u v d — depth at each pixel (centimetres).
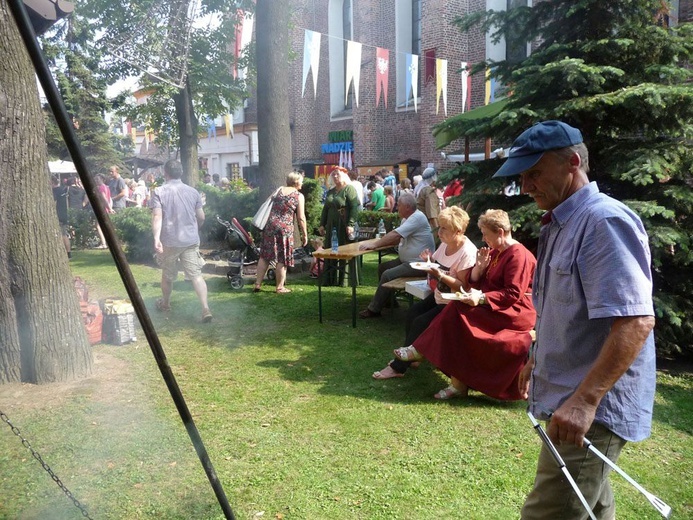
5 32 387
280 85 922
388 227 1127
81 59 1348
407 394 419
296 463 320
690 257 465
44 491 287
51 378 420
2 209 394
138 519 266
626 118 511
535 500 199
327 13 2442
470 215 570
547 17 561
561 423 171
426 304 495
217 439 346
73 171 1608
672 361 509
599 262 170
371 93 2217
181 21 1078
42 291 414
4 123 391
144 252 1040
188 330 583
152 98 1543
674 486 304
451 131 594
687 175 497
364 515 273
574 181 187
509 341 385
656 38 509
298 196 741
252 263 817
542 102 527
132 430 352
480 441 347
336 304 688
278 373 461
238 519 268
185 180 1416
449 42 1869
